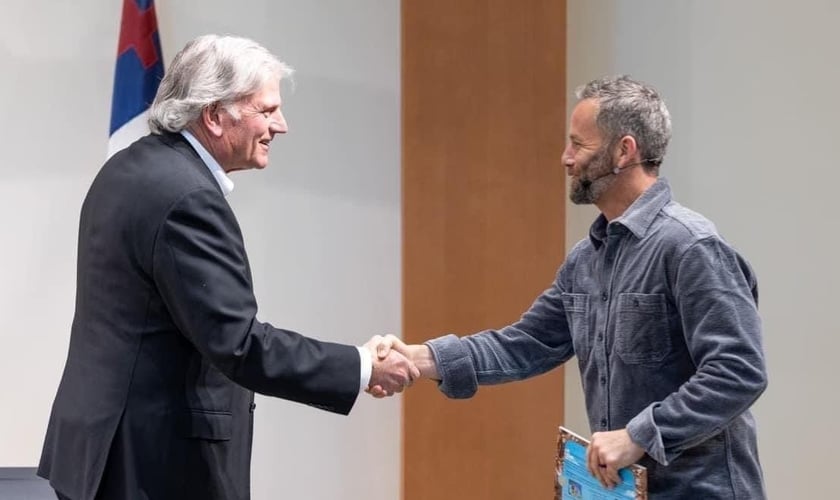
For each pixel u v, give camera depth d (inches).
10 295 169.2
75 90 168.7
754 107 175.5
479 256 166.4
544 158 167.9
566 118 170.9
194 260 94.0
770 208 176.2
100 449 95.1
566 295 109.1
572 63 179.0
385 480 181.5
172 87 101.3
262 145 104.7
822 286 176.2
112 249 96.6
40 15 167.2
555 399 170.4
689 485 94.3
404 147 163.6
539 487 170.2
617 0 177.9
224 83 100.0
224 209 97.2
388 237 178.2
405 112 163.6
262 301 175.0
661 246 95.5
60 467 98.0
